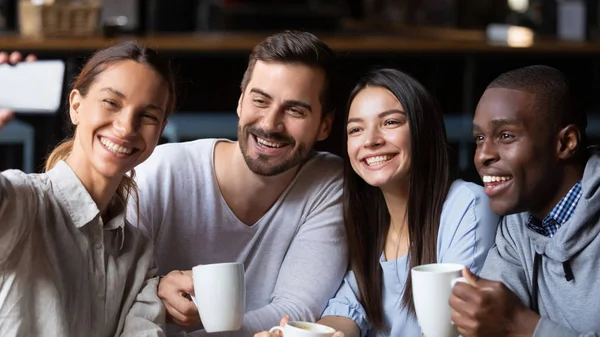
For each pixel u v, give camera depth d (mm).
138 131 1874
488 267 1988
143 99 1862
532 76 1846
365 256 2395
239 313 1936
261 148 2277
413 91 2264
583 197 1777
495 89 1854
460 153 5305
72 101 1923
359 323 2307
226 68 5246
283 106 2246
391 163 2266
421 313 1784
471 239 2234
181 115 5109
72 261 1874
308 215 2412
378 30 7730
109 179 1918
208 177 2381
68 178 1885
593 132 5195
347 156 2379
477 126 1863
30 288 1795
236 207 2395
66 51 4816
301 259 2363
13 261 1775
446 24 7621
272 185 2377
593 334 1721
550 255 1834
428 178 2289
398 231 2369
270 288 2426
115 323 1978
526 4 6961
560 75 1858
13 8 5945
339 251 2383
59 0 5102
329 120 2369
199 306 1933
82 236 1897
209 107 5254
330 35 6184
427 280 1758
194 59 5195
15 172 1824
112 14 5656
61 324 1812
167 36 5719
